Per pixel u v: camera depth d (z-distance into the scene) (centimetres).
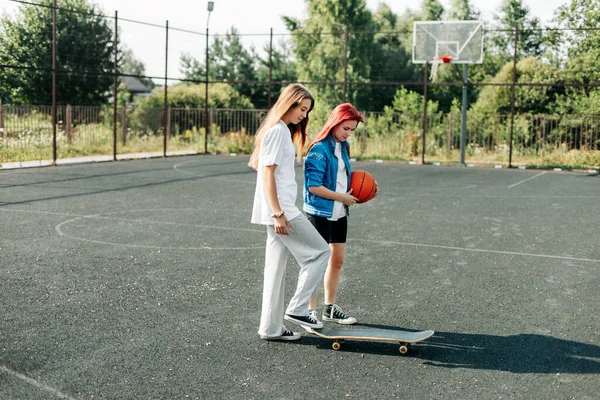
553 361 418
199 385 371
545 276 651
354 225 943
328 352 430
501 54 4062
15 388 361
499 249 785
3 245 752
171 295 560
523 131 2478
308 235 436
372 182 493
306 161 466
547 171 1995
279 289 445
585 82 2669
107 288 577
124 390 362
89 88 3073
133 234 838
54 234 827
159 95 3372
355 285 605
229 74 4991
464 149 2162
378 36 4938
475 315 518
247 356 420
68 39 3009
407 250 770
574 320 507
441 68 4175
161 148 2430
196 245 775
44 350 422
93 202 1128
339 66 4478
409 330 480
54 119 1786
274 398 355
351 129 467
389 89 4472
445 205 1186
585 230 932
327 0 4525
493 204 1212
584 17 2681
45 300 536
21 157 1883
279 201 429
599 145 2422
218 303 539
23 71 2528
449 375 393
